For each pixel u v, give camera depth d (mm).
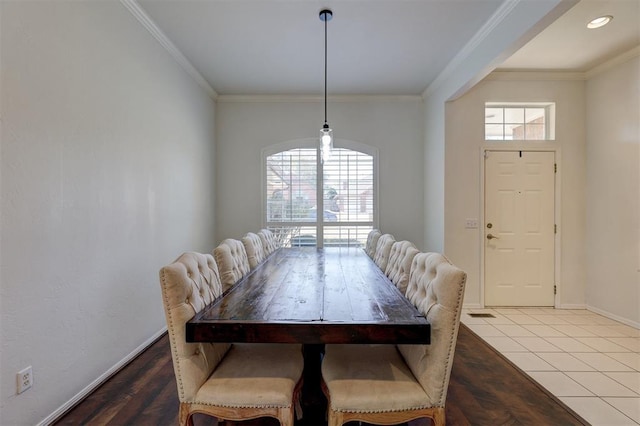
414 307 1554
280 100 4457
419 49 3146
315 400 1830
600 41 2979
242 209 4496
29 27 1620
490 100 3729
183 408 1364
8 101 1515
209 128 4203
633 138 3189
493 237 3754
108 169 2211
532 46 3068
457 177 3746
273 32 2826
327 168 4496
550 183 3740
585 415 1828
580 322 3305
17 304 1551
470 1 2396
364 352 1657
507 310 3672
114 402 1913
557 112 3721
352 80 3920
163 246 2975
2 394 1481
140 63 2598
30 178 1622
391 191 4496
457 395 2023
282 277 2217
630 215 3221
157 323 2836
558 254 3738
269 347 1719
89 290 2023
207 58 3324
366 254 3322
